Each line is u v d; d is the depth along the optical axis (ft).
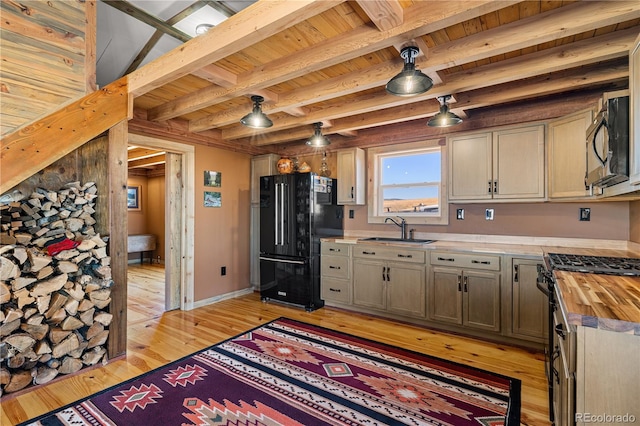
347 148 14.65
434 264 10.98
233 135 13.94
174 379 7.73
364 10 5.44
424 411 6.55
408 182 13.84
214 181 14.29
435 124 9.41
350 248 12.87
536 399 6.97
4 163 7.10
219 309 13.25
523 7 5.93
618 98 5.39
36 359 7.34
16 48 7.37
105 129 8.60
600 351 3.47
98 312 8.59
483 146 11.00
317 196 13.62
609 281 4.93
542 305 9.19
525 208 11.19
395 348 9.54
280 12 5.32
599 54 6.78
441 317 10.85
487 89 9.50
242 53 7.54
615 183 6.36
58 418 6.28
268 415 6.41
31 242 7.83
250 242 16.08
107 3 8.38
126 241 9.12
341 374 8.00
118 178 8.93
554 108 10.14
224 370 8.17
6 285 6.97
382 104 9.81
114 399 6.91
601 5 5.55
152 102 10.92
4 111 7.18
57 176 8.85
